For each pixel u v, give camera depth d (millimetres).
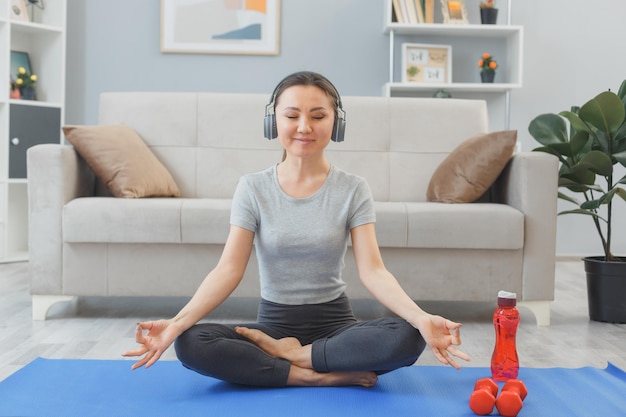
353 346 1747
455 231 2867
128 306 3203
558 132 3230
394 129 3521
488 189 3344
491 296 2930
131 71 5062
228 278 1826
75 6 5043
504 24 5152
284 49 5090
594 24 5172
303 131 1794
